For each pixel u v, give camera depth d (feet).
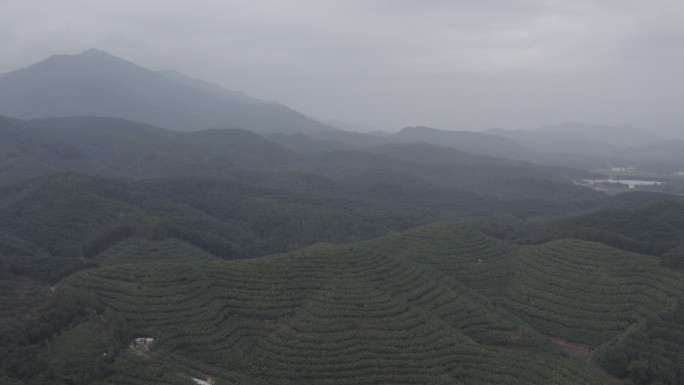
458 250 420.77
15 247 393.50
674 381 251.39
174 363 244.83
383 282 336.08
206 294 306.96
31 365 221.25
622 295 343.46
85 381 222.07
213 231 526.16
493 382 250.78
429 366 259.39
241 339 279.49
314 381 247.70
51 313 265.75
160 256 437.17
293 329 284.82
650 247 409.28
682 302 318.45
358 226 606.14
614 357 276.00
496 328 313.73
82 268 349.00
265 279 326.03
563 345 313.32
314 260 348.79
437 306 326.03
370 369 256.11
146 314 280.72
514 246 445.78
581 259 386.73
